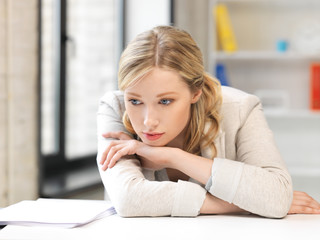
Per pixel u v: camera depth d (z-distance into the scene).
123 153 1.19
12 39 2.18
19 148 2.25
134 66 1.06
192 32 3.70
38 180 2.35
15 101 2.21
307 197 1.20
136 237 0.89
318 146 3.55
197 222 1.02
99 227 0.97
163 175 1.29
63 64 2.93
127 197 1.08
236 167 1.11
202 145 1.27
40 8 2.32
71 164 3.12
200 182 1.15
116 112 1.34
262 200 1.07
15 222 0.99
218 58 3.39
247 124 1.30
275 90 3.54
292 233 0.93
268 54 3.31
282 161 1.22
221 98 1.29
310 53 3.31
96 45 3.24
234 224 1.00
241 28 3.57
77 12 3.05
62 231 0.94
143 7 3.38
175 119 1.10
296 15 3.51
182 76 1.08
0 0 2.11
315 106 3.34
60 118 2.95
